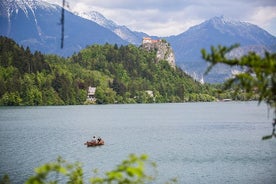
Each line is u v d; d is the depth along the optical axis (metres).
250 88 15.54
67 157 106.62
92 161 99.94
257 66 14.81
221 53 15.09
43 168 13.49
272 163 93.38
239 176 80.56
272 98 15.28
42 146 128.62
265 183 74.69
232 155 105.75
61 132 175.50
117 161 99.56
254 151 112.06
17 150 119.56
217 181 76.75
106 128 195.38
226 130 180.00
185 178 78.88
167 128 193.38
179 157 103.56
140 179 15.17
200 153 110.19
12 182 76.19
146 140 143.88
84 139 148.62
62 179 72.56
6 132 175.38
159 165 91.94
